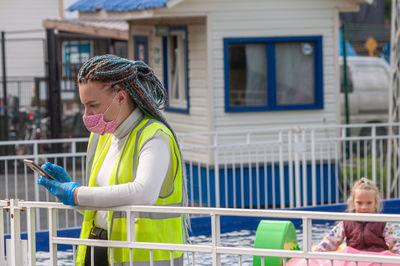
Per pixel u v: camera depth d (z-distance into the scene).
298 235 10.48
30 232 4.83
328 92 14.39
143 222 4.45
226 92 13.89
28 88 18.59
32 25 25.66
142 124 4.47
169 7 13.29
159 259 4.51
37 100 18.20
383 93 20.41
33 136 17.95
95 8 15.34
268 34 14.05
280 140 12.05
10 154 17.52
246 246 9.81
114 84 4.40
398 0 14.52
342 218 4.05
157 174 4.30
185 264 8.66
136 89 4.44
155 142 4.36
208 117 13.88
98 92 4.41
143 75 4.54
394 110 14.43
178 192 4.55
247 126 14.03
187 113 14.88
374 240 7.39
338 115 14.42
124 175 4.45
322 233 10.57
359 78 20.27
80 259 4.84
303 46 14.33
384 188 14.96
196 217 11.16
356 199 7.46
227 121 13.95
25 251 4.87
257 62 14.16
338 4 14.30
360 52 23.62
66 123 18.28
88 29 20.55
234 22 13.88
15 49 23.19
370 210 7.41
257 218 11.46
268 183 13.98
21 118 17.98
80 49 18.98
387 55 23.89
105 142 4.73
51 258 4.75
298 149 12.03
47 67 18.61
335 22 14.32
